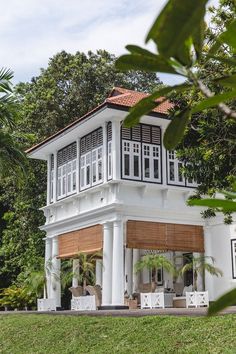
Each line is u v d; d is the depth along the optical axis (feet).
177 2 4.53
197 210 73.41
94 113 69.10
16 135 80.33
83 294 73.87
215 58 6.48
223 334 32.04
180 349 31.99
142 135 70.90
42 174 106.11
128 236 68.03
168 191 71.20
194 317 37.35
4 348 43.34
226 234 71.77
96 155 73.41
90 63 115.55
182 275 78.18
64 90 113.39
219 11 40.01
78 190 76.48
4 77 66.85
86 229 74.49
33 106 107.76
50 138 81.41
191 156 43.32
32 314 56.44
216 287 72.23
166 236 70.95
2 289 105.60
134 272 75.36
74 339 40.09
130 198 68.85
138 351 33.71
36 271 87.15
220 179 41.68
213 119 38.96
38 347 41.09
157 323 37.76
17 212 107.45
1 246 118.32
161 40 4.74
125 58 6.01
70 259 80.74
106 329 40.06
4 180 106.42
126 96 71.05
